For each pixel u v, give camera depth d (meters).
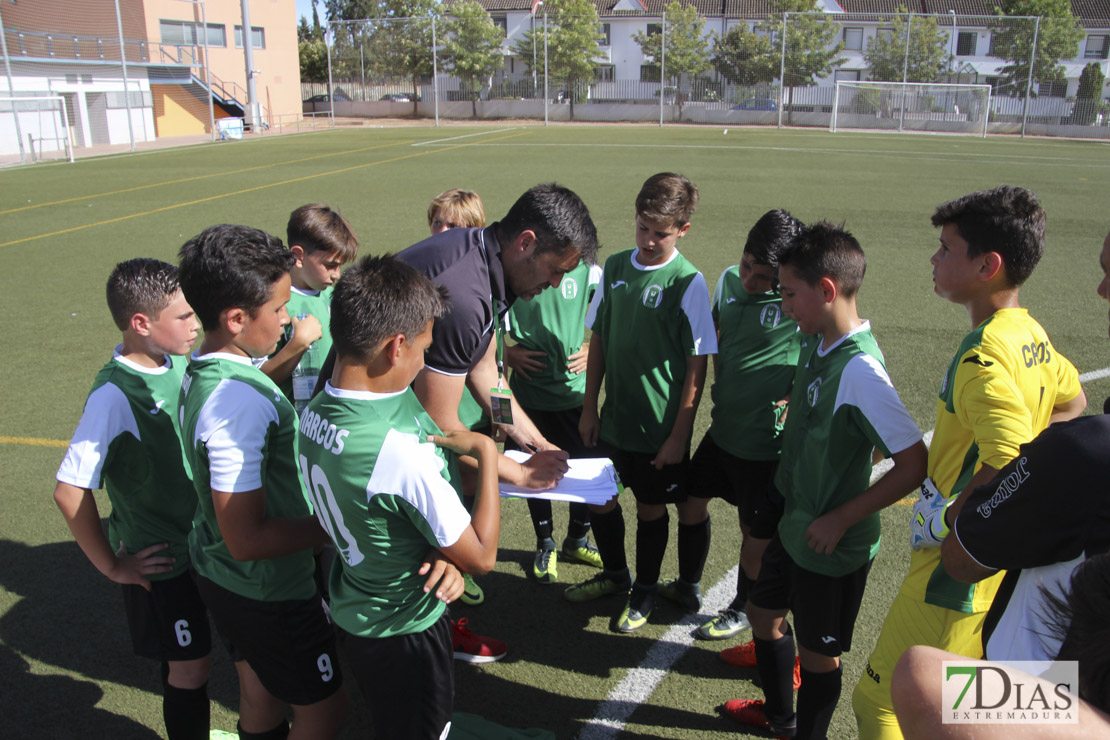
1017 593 1.35
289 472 1.93
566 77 39.88
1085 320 6.67
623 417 2.93
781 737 2.40
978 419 1.71
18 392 5.26
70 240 10.33
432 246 2.14
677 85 39.03
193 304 1.79
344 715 2.09
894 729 1.92
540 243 2.07
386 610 1.74
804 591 2.11
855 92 34.06
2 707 2.52
